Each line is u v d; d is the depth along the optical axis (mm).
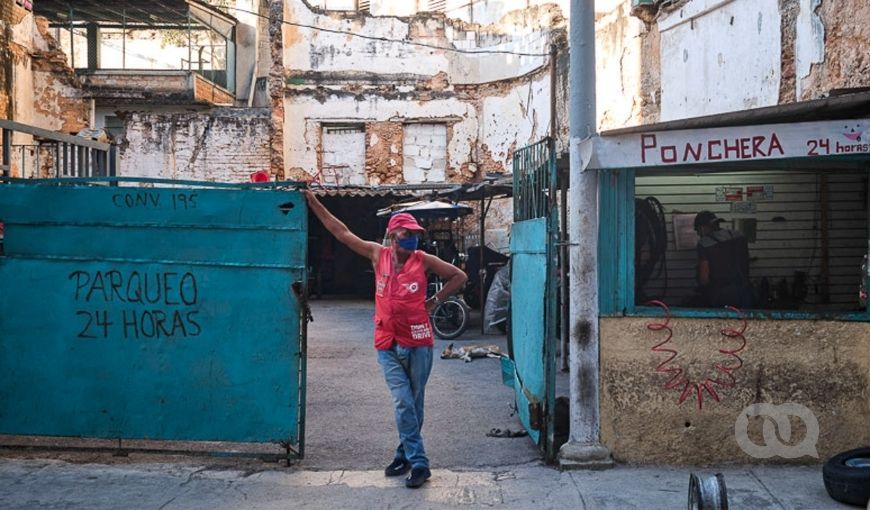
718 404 6094
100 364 6277
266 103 29703
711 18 12164
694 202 6328
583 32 6047
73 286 6273
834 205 6316
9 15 15266
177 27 27578
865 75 8469
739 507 5199
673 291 6297
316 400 8781
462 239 20516
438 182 23281
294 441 6238
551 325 6219
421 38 23734
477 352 11805
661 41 14070
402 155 23906
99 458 6367
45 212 6266
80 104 17969
